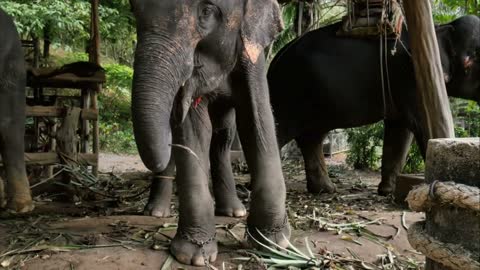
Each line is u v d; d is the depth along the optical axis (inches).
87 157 209.8
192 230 118.6
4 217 163.0
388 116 208.2
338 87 205.6
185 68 100.3
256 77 119.0
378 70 201.6
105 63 612.4
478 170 66.5
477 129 324.5
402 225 149.3
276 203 123.3
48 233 141.0
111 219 160.9
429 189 68.7
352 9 206.4
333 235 141.1
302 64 210.2
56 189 204.5
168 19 97.8
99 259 118.8
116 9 486.0
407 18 143.6
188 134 118.2
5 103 170.6
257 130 120.7
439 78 143.1
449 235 68.4
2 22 172.2
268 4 113.5
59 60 528.7
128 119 555.8
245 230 134.8
